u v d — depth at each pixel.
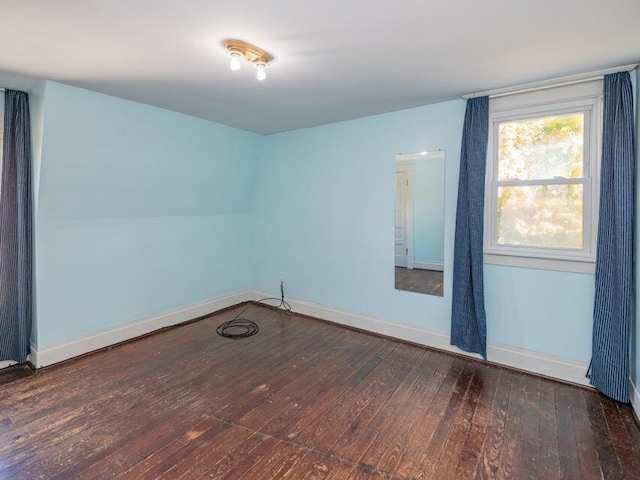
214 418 2.09
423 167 3.07
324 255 3.80
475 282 2.73
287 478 1.63
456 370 2.69
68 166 2.66
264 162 4.23
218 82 2.42
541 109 2.51
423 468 1.70
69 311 2.86
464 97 2.73
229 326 3.65
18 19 1.60
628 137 2.13
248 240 4.48
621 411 2.14
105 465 1.70
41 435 1.91
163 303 3.57
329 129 3.65
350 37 1.77
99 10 1.52
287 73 2.25
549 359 2.57
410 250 3.21
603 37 1.78
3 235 2.60
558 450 1.82
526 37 1.78
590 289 2.40
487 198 2.77
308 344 3.19
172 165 3.32
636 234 2.16
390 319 3.37
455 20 1.61
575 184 2.46
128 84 2.45
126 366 2.74
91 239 2.97
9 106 2.56
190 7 1.50
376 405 2.23
